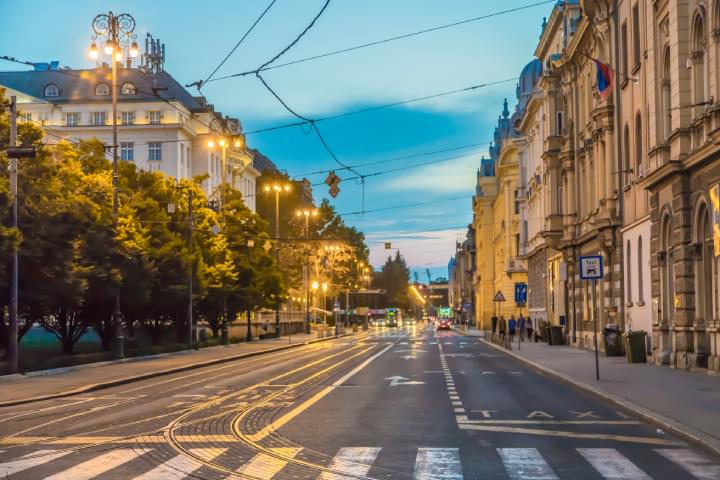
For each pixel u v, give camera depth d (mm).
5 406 22422
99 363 38531
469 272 176500
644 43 34375
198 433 15625
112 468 11961
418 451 13195
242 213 69562
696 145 27266
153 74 96500
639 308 35938
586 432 15258
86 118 91938
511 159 97938
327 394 23266
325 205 126562
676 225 28938
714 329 26156
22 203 34375
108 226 41281
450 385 26203
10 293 31953
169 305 54344
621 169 39125
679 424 15133
